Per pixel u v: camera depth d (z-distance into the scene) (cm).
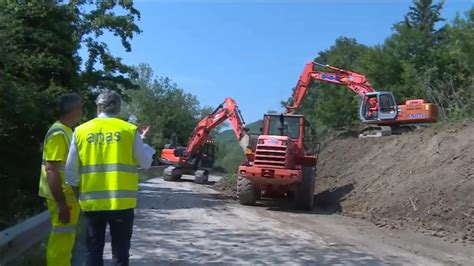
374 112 2752
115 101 546
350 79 2773
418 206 1380
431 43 5266
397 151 1909
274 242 1034
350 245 1031
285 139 1705
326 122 6338
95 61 2291
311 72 2702
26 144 1316
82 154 524
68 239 595
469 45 3978
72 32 1561
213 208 1627
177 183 3017
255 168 1683
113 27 2267
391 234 1188
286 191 1786
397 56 5144
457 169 1467
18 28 1331
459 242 1095
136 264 791
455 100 3341
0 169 1302
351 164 2105
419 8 6228
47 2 1409
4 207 1264
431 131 1917
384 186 1644
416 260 902
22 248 719
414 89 4456
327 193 1866
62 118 586
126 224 524
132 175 529
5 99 1191
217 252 910
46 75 1405
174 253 888
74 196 590
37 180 1362
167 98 6556
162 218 1330
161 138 6019
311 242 1051
